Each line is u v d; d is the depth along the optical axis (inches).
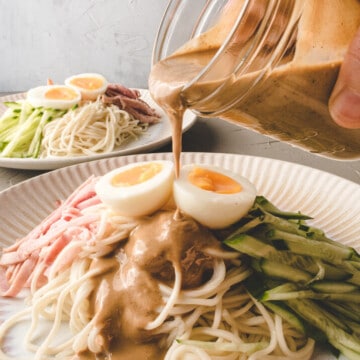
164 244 11.3
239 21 8.4
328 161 19.5
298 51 9.2
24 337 11.9
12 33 37.2
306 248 11.7
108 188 12.2
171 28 11.9
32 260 13.2
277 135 10.8
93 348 11.1
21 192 16.0
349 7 9.4
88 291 11.7
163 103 10.0
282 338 11.4
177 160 11.3
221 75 9.1
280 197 16.4
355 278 11.8
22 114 25.4
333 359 11.2
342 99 9.1
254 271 12.0
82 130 24.6
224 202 11.3
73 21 36.4
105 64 37.7
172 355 10.9
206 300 11.4
